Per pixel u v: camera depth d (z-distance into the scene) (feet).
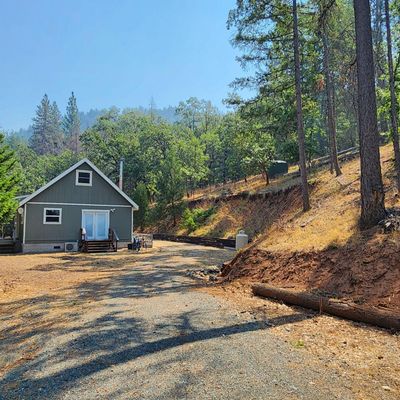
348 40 61.11
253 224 81.97
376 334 16.75
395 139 46.14
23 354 15.66
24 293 29.71
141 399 11.10
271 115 62.90
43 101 355.15
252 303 24.36
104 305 24.70
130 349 15.66
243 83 56.95
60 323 20.39
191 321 20.04
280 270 30.09
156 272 41.73
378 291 20.71
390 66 47.52
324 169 79.92
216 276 37.55
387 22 48.08
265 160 96.89
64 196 73.92
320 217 40.81
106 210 77.87
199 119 211.00
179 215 113.09
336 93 100.37
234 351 15.10
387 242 23.84
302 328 18.28
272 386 11.75
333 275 24.89
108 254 65.36
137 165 155.33
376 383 11.82
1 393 11.92
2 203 47.21
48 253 68.03
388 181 44.45
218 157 155.63
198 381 12.26
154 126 170.19
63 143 350.02
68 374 13.24
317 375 12.55
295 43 51.19
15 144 317.01
